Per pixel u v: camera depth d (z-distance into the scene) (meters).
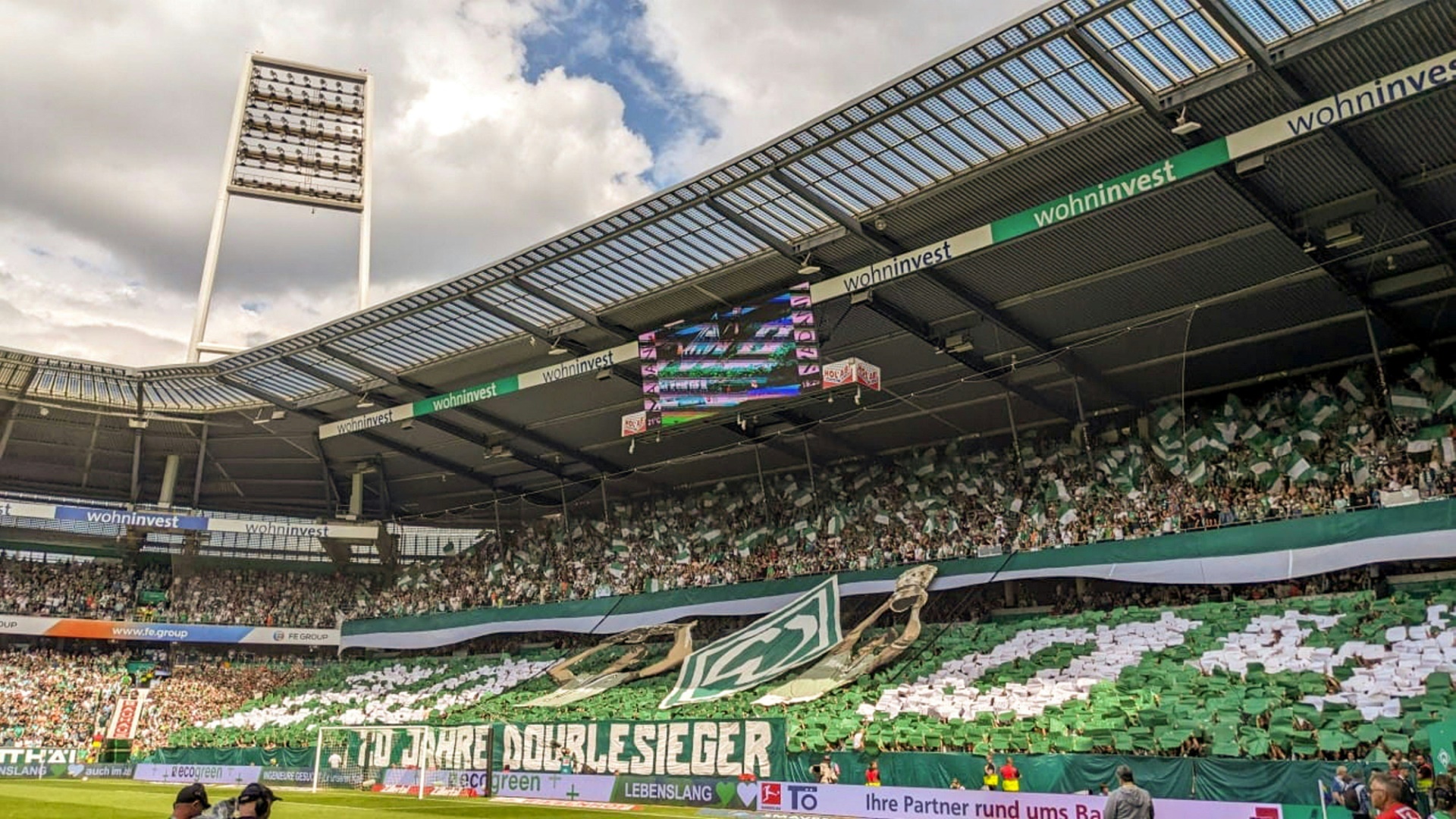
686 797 31.97
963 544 40.22
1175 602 35.19
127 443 53.06
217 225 51.09
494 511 59.12
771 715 35.34
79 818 24.12
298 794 36.88
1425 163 24.48
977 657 34.97
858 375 33.72
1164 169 24.59
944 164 27.66
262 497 58.75
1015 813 25.09
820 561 44.06
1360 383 34.78
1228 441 36.44
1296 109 22.66
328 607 59.19
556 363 42.06
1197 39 22.34
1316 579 32.56
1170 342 34.53
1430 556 27.34
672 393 36.91
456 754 38.31
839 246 31.86
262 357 43.00
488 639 53.62
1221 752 25.59
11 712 49.47
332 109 55.97
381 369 43.09
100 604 55.47
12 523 55.12
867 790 28.14
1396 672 26.17
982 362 37.03
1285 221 26.92
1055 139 25.95
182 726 51.25
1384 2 20.45
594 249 33.31
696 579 47.25
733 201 30.33
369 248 53.50
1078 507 38.31
